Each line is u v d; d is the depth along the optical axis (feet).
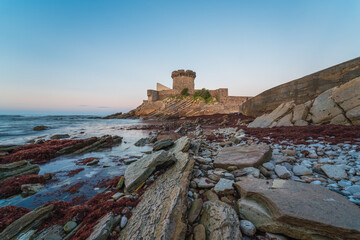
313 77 49.96
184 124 94.58
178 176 15.64
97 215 11.96
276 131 37.24
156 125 110.52
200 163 20.86
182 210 10.31
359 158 16.53
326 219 7.89
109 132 75.82
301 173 14.99
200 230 8.93
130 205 12.81
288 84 61.41
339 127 29.17
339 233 7.41
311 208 8.75
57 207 13.84
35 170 24.70
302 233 8.05
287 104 51.78
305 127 35.37
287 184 11.60
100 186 19.62
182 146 27.04
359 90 31.55
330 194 10.13
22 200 16.67
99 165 28.02
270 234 8.80
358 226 7.36
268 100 76.02
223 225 8.89
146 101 225.76
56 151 35.68
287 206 9.01
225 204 10.85
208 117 145.48
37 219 12.05
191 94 214.48
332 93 38.75
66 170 25.68
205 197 12.91
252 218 9.82
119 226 10.60
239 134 42.34
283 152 21.86
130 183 16.12
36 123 137.28
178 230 8.75
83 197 17.07
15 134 69.21
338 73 42.16
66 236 10.55
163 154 19.04
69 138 58.70
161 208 10.89
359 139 22.62
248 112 108.68
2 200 16.70
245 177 14.76
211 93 206.69
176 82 215.51
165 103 191.93
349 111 31.60
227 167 17.95
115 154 35.60
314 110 40.57
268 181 12.45
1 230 11.69
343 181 12.55
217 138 42.73
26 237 10.48
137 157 31.99
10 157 32.09
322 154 19.66
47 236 10.53
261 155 17.89
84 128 95.91
